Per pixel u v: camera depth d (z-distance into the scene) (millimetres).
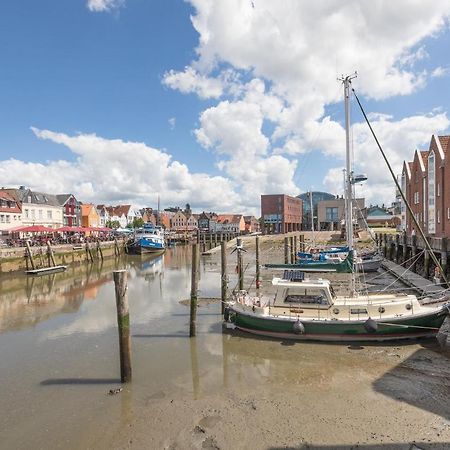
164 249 69500
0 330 17766
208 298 24531
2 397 10875
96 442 8594
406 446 7926
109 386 11438
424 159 41438
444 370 11656
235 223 131625
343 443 8117
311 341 14781
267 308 15812
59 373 12516
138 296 25953
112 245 59656
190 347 14797
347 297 16109
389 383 10883
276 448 8055
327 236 77125
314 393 10500
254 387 11086
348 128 20234
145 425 9188
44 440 8742
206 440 8461
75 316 20281
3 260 36688
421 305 15102
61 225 71688
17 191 61719
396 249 36812
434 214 36406
